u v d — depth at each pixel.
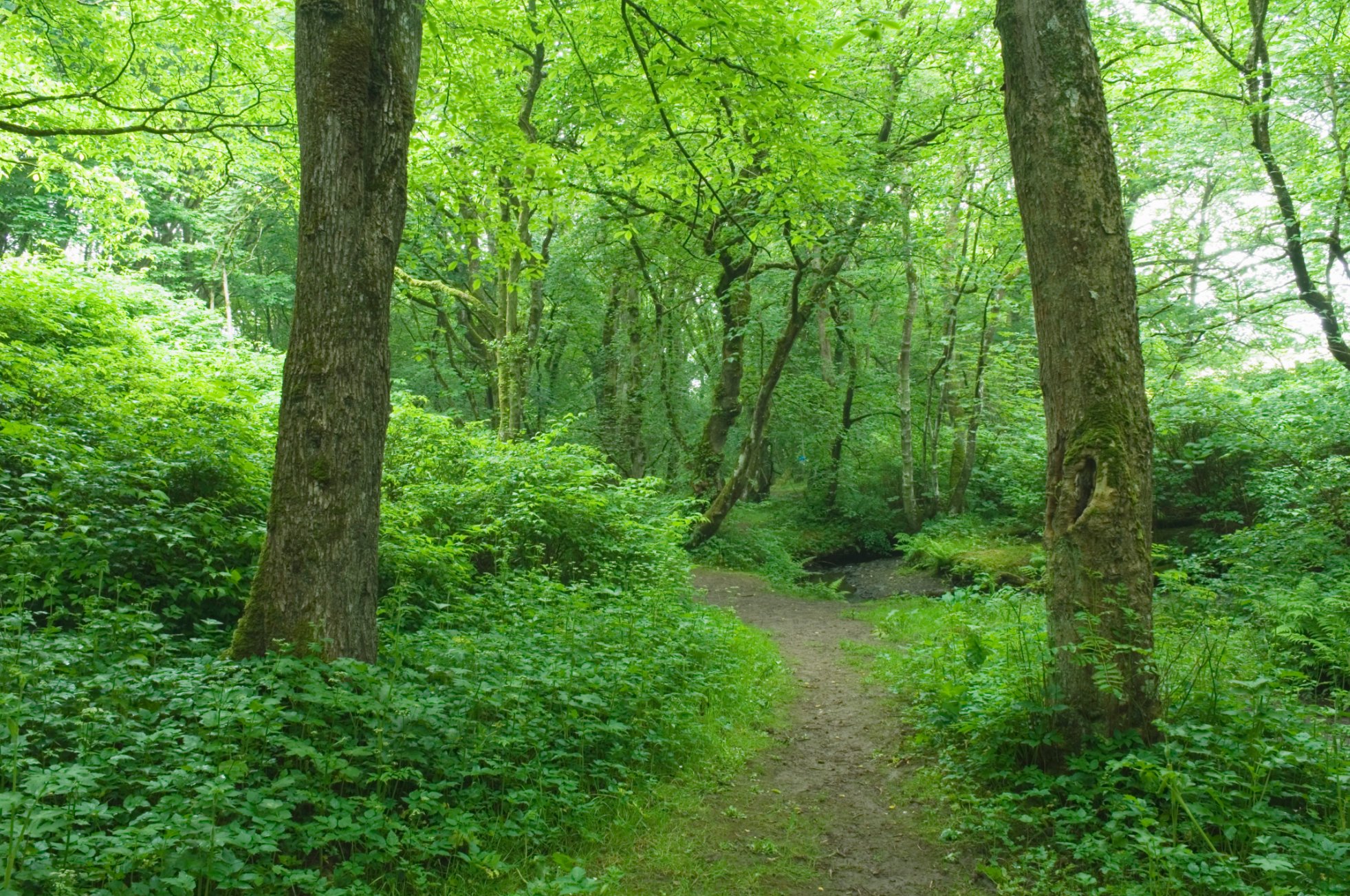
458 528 9.60
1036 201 5.19
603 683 5.36
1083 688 4.88
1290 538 10.02
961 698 5.89
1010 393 20.62
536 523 9.70
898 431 25.05
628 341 19.88
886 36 14.26
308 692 4.05
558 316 21.69
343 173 4.66
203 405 8.29
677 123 11.03
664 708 5.88
